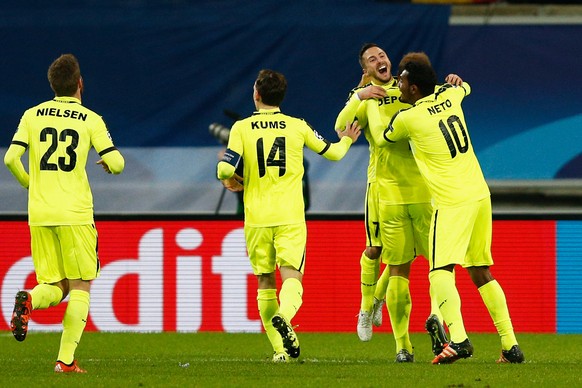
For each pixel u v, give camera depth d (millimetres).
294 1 39969
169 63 40125
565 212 38438
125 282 38688
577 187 40344
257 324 38562
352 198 39750
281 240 26656
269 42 40031
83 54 40031
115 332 38562
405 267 28875
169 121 40156
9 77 39938
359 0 39938
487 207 26547
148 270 38688
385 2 40438
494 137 40344
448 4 40062
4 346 34250
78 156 24891
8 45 39906
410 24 40000
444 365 26625
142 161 40125
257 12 40031
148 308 38688
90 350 33094
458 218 25969
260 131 26797
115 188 40062
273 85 26984
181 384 22734
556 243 38188
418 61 26516
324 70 39906
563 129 40312
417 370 25609
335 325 38531
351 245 38531
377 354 32188
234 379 23641
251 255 27328
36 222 24750
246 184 27125
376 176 28672
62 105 25156
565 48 40188
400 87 26906
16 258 38531
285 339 25172
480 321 38125
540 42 40188
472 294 38188
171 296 38688
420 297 38219
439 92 26781
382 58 28703
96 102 40094
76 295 25016
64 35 40000
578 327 38156
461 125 26500
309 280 38594
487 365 26781
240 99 40156
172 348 33750
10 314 38531
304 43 39938
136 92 40125
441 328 27562
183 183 40125
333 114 39906
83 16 40000
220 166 26547
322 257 38625
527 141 40344
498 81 40281
